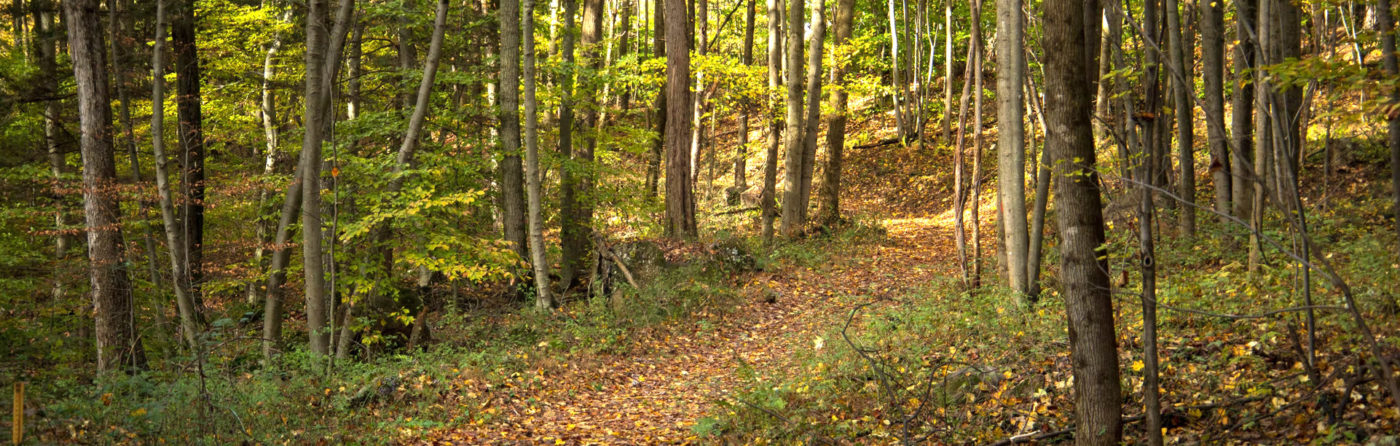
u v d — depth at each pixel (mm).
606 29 28812
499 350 10734
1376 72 3977
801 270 15977
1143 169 4723
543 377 9812
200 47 14719
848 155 31062
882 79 33500
